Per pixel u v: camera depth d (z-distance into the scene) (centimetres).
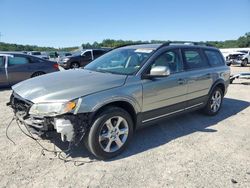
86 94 333
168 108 446
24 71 934
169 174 330
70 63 1825
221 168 348
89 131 340
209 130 493
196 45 538
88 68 470
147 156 377
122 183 308
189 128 501
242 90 952
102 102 340
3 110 605
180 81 456
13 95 387
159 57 431
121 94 361
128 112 391
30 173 322
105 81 367
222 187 305
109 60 469
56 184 301
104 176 321
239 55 2438
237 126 521
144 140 436
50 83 369
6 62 902
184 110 489
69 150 373
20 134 445
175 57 468
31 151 381
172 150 399
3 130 464
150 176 324
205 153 392
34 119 330
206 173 334
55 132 330
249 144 430
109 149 362
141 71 399
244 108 671
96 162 355
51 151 376
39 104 323
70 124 317
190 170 341
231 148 412
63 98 321
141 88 388
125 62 436
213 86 553
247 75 1028
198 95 514
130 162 358
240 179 322
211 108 573
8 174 319
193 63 508
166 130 487
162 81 421
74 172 328
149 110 411
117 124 367
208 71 534
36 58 973
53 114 316
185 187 303
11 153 373
